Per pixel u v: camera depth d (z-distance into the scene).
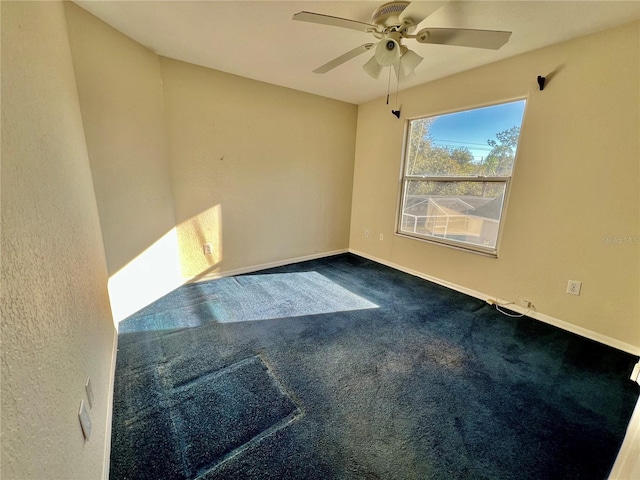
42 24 1.11
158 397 1.55
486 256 2.79
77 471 0.84
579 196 2.14
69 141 1.35
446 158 3.08
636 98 1.84
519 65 2.34
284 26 1.99
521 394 1.63
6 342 0.54
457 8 1.72
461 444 1.32
